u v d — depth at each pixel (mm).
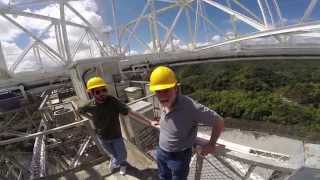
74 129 12383
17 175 12234
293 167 4359
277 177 4906
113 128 7398
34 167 10461
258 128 34656
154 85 4461
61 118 14406
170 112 4625
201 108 4426
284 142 29797
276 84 52469
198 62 67000
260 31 48875
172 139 4734
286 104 39531
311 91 43375
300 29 39312
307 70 57938
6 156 12914
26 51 54000
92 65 17766
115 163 7871
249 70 59312
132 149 9508
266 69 59406
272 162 4762
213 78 59125
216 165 6500
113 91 17406
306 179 3029
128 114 7223
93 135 9125
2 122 21875
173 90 4418
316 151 4094
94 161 8734
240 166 5770
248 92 47344
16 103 22500
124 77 20156
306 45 54000
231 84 55031
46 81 45500
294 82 52000
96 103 7277
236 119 38969
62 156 12164
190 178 6625
